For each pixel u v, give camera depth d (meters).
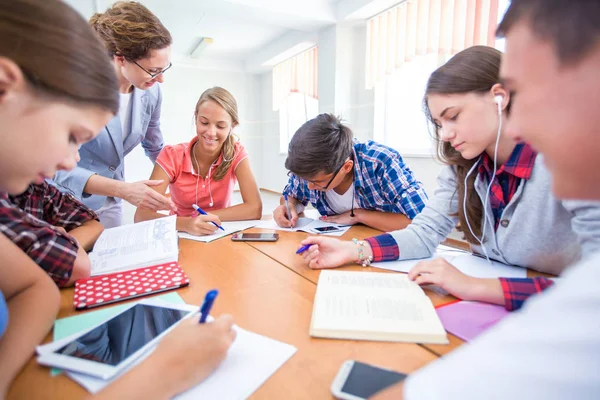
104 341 0.50
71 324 0.58
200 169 1.72
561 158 0.26
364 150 1.41
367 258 0.88
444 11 2.96
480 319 0.58
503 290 0.63
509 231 0.84
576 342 0.20
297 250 0.94
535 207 0.79
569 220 0.76
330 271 0.81
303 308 0.64
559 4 0.23
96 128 0.50
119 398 0.36
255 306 0.65
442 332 0.52
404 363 0.47
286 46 5.05
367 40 3.80
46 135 0.43
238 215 1.52
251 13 3.72
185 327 0.47
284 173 6.54
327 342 0.52
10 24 0.39
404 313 0.58
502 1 2.59
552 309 0.22
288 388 0.42
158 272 0.81
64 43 0.43
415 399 0.25
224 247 1.06
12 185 0.46
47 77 0.41
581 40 0.22
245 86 6.80
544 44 0.24
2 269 0.55
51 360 0.45
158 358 0.41
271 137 6.82
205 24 4.53
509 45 0.27
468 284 0.66
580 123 0.24
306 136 1.19
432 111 0.83
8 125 0.41
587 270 0.23
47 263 0.70
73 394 0.41
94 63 0.47
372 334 0.53
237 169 1.70
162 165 1.64
